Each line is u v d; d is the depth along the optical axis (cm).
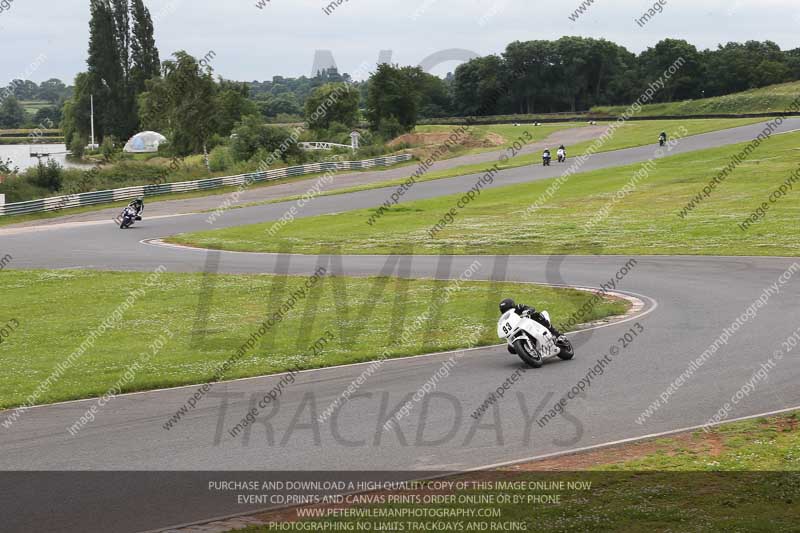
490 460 1052
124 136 12125
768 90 12181
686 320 1900
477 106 14562
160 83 7775
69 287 2944
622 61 15575
